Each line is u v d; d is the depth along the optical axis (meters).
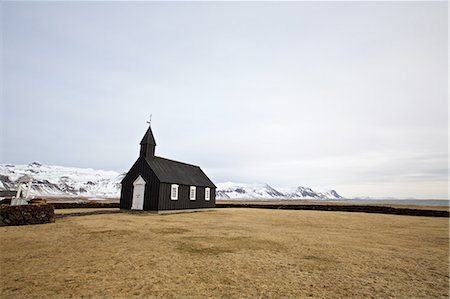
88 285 6.75
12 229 15.34
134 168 31.22
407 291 6.91
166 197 29.16
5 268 8.00
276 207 43.38
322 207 38.88
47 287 6.57
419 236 15.40
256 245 12.00
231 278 7.52
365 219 25.36
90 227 16.41
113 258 9.26
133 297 6.09
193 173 37.88
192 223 19.92
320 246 12.12
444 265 9.33
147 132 32.00
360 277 7.90
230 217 25.80
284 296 6.37
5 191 25.06
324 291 6.76
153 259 9.23
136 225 17.81
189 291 6.52
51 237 12.96
